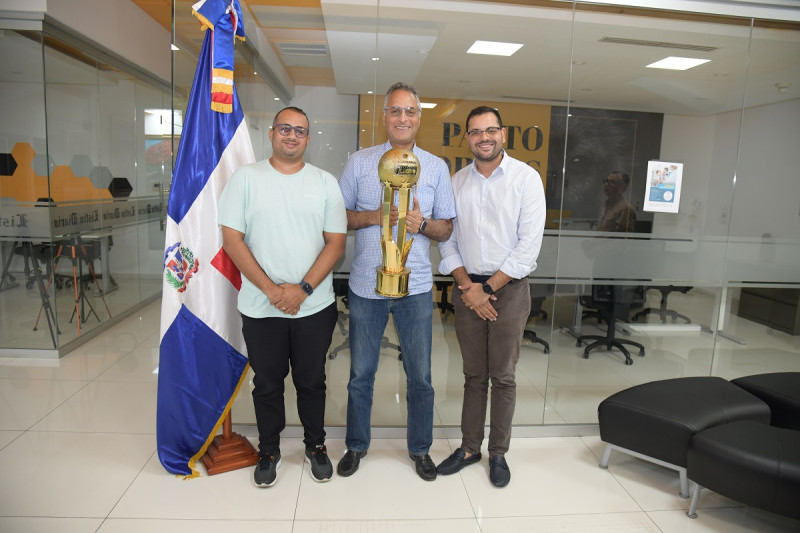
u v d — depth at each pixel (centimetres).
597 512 220
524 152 282
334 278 280
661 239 300
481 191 237
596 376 306
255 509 212
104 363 390
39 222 389
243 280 222
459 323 246
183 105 255
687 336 314
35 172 379
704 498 233
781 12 284
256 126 265
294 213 216
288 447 267
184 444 236
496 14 267
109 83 488
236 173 217
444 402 292
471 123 226
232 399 245
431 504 221
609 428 249
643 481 246
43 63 377
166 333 229
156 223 607
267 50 260
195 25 250
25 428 279
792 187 307
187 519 204
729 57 287
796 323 322
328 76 264
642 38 279
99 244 473
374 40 262
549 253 293
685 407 237
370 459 258
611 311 303
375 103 267
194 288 232
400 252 204
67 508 208
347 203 239
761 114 296
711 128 294
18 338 398
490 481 240
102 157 477
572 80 279
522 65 273
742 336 318
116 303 510
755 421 232
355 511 214
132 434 275
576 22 273
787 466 189
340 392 285
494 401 242
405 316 233
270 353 222
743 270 312
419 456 244
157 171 610
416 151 230
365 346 236
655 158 292
